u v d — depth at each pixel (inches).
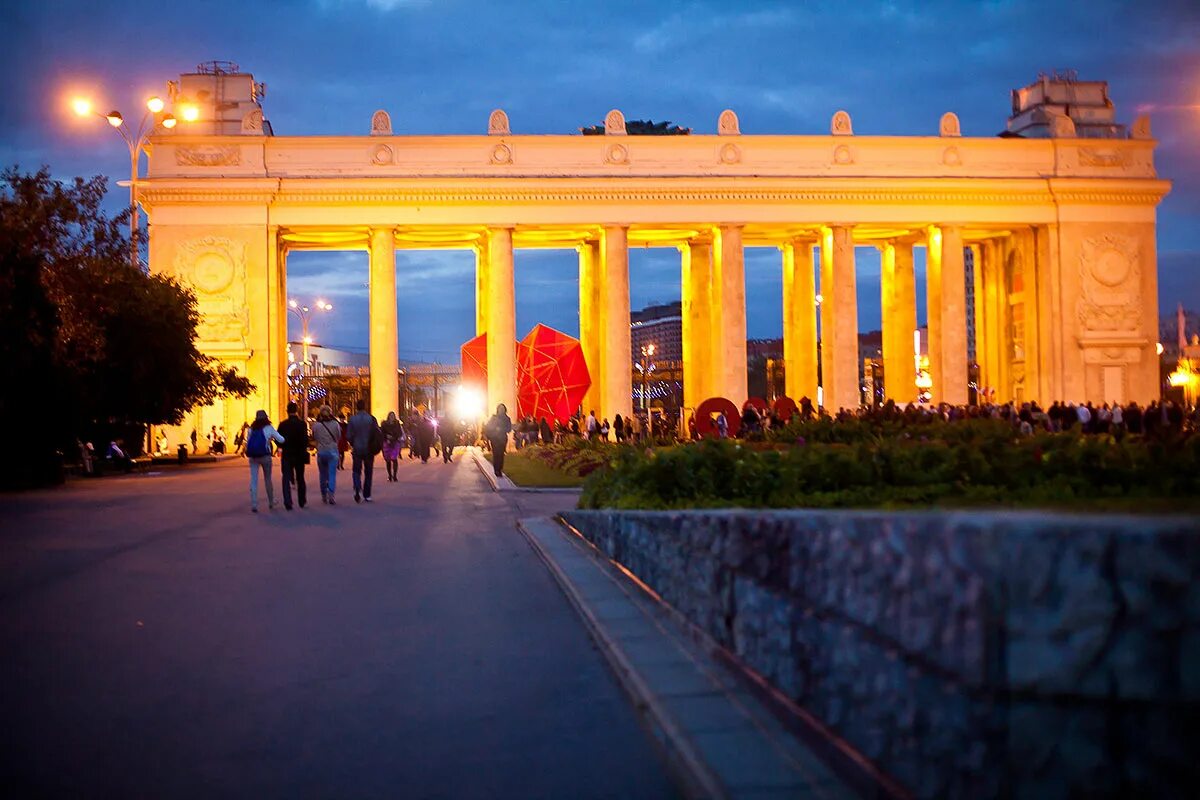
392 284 3115.2
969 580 189.8
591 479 866.1
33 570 692.1
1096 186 3225.9
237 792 280.7
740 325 3142.2
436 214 3110.2
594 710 353.7
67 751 315.3
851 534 243.9
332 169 3107.8
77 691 384.2
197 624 507.2
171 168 3058.6
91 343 1770.4
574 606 538.0
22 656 440.5
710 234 3348.9
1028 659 181.2
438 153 3142.2
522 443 2728.8
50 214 1812.3
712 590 377.1
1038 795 180.4
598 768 295.7
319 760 306.3
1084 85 3430.1
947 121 3270.2
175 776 293.4
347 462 2490.2
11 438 1617.9
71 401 1679.4
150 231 3043.8
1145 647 171.5
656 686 341.1
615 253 3142.2
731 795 238.8
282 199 3056.1
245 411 3046.3
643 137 3184.1
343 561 732.7
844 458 581.9
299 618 521.3
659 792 275.7
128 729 337.7
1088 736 176.6
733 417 1754.4
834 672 255.0
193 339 2375.7
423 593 594.2
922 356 4315.9
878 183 3159.5
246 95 3191.4
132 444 2554.1
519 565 707.4
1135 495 472.7
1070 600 177.5
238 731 335.3
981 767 187.9
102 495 1423.5
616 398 3132.4
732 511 357.7
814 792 239.9
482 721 343.3
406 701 368.5
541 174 3139.8
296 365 4431.6
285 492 1164.5
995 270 3585.1
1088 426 1729.8
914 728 211.6
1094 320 3248.0
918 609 209.6
